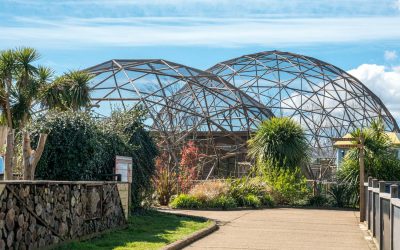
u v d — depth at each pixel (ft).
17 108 63.57
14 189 24.57
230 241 36.76
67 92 64.23
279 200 77.61
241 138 112.37
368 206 45.55
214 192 68.33
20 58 63.62
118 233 36.63
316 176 112.27
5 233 23.65
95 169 44.32
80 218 32.19
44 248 27.35
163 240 33.71
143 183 52.54
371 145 76.28
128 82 104.99
